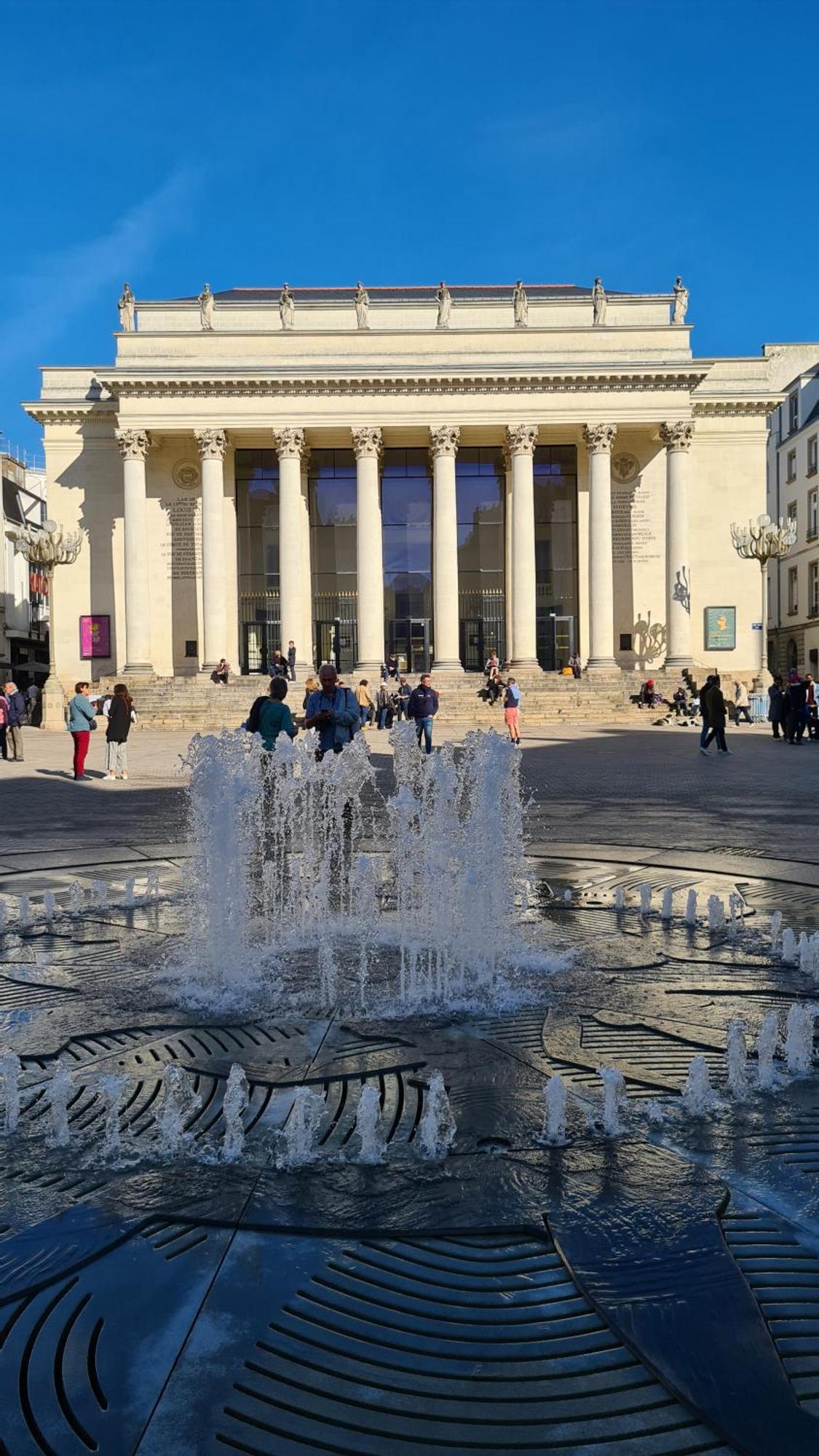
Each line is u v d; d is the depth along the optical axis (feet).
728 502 167.53
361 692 129.80
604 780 61.41
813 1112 13.73
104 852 36.24
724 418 167.43
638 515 165.27
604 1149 12.63
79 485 166.09
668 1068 15.46
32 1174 12.08
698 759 78.18
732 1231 10.68
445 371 152.66
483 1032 17.16
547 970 20.81
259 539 168.25
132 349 156.25
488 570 168.76
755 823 42.52
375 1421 8.07
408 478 168.96
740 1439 7.80
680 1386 8.34
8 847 37.60
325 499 168.86
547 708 140.77
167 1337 9.04
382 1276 9.92
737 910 26.02
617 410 154.40
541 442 166.71
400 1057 15.92
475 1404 8.25
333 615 168.76
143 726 134.10
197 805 23.48
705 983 19.83
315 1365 8.68
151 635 165.27
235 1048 16.44
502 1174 11.94
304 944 23.34
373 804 51.47
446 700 143.84
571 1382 8.48
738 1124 13.35
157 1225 10.90
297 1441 7.88
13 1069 13.69
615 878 30.58
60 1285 9.78
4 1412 8.14
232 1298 9.58
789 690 96.22
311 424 154.61
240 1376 8.55
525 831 40.63
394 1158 12.42
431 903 24.26
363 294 157.69
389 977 20.40
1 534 207.82
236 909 23.18
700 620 167.12
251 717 39.50
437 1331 9.12
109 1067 15.64
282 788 37.40
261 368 152.35
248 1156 12.50
